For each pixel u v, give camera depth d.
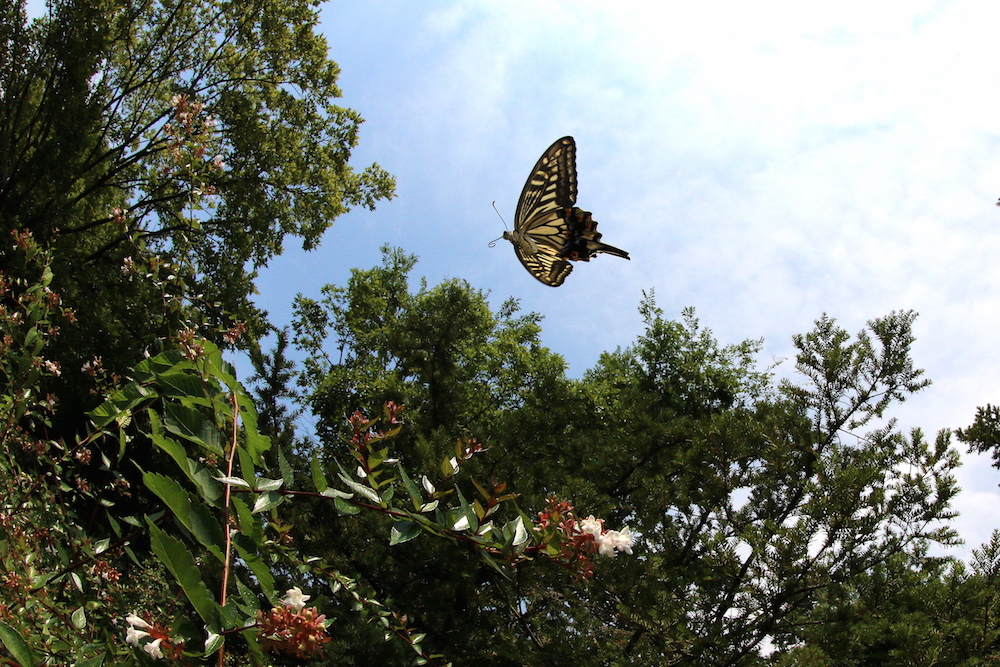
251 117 16.59
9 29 14.53
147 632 1.85
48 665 2.46
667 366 20.36
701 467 8.61
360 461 2.39
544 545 2.18
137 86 16.73
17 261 5.04
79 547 3.43
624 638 7.88
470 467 8.68
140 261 3.70
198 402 2.25
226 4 17.41
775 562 7.55
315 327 22.86
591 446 9.89
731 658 7.32
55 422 8.15
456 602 8.70
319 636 1.84
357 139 18.70
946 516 7.71
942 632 6.85
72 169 14.50
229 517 1.99
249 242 17.28
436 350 11.04
